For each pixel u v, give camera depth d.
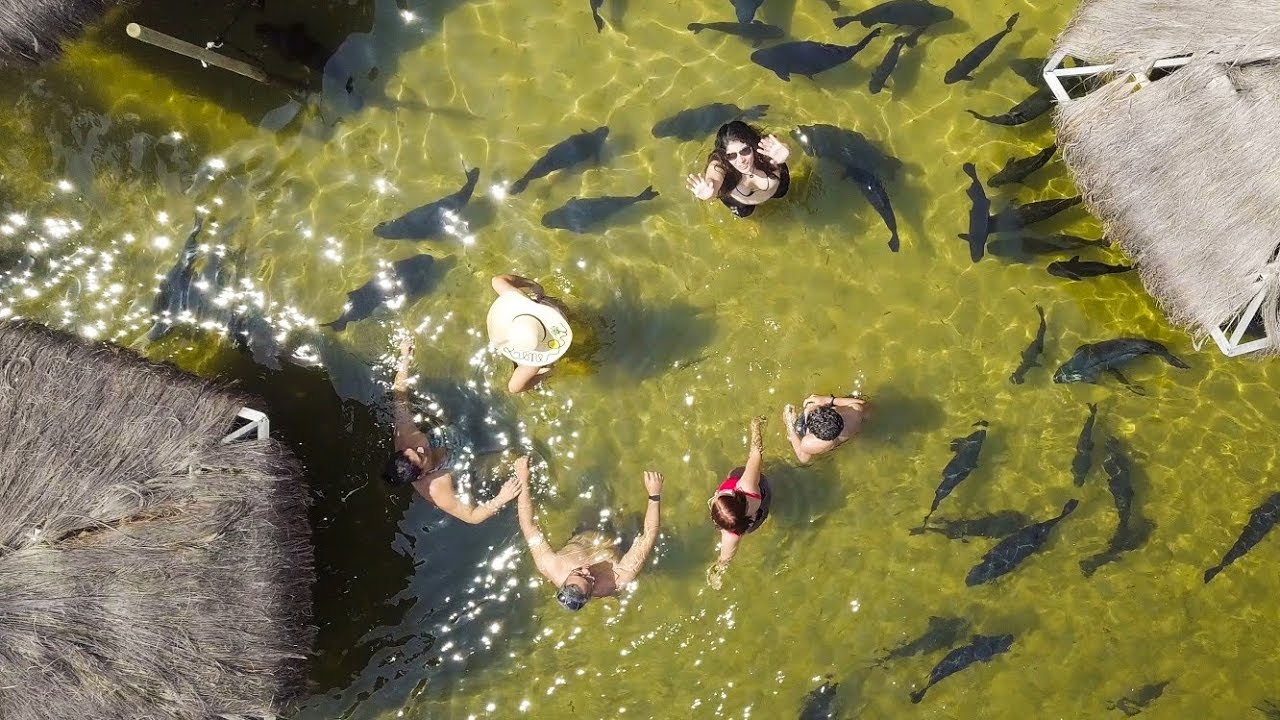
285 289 6.93
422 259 6.91
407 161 7.14
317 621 6.57
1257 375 6.82
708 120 7.07
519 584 6.66
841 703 6.59
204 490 5.26
